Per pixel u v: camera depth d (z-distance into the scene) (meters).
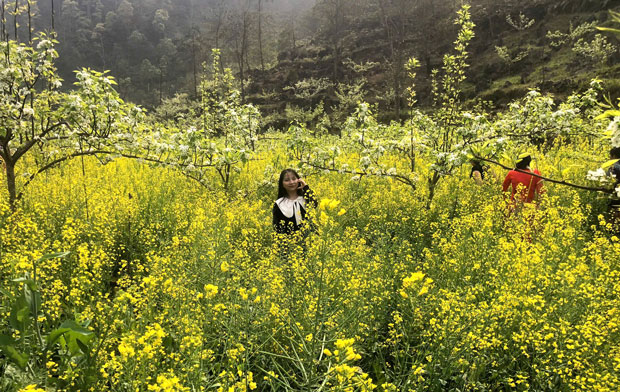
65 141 6.87
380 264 4.27
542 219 5.52
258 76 74.75
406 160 10.19
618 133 2.17
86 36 126.38
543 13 54.50
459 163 5.95
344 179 8.63
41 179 6.96
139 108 6.24
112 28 131.75
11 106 5.25
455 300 3.13
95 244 4.39
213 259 3.84
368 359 3.38
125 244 5.43
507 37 54.66
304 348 2.61
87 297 3.63
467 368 3.00
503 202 6.22
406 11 75.38
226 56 88.00
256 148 12.16
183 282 3.45
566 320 3.18
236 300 3.19
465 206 6.85
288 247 4.91
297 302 3.41
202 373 2.39
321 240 2.90
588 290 3.32
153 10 145.00
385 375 3.01
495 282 3.89
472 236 4.97
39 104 5.81
